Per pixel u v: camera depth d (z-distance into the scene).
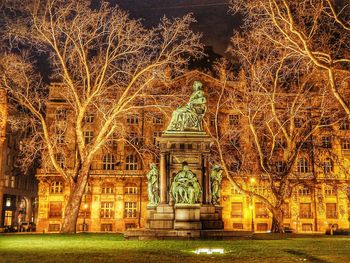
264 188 61.94
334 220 71.88
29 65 35.06
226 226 73.06
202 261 12.30
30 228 73.00
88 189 73.62
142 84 37.34
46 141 35.00
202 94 25.62
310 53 23.34
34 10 32.84
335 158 51.16
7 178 78.69
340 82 34.31
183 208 23.14
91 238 23.98
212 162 56.66
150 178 25.45
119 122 43.38
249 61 36.97
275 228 35.69
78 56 35.00
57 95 68.25
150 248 16.78
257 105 38.62
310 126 41.81
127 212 73.81
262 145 53.12
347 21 25.72
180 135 24.95
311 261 12.57
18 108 55.53
